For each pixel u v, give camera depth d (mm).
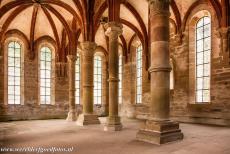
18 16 20938
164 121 8500
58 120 21016
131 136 10320
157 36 8703
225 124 14414
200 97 16719
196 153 6918
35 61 23188
